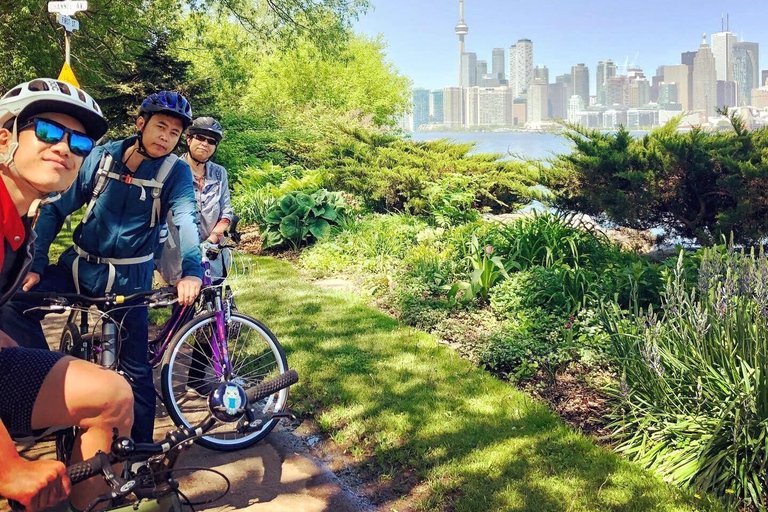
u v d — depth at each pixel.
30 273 3.45
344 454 4.23
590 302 6.57
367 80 34.28
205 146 4.90
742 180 7.61
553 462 3.97
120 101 15.27
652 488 3.68
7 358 2.10
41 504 1.84
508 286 7.27
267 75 31.36
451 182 12.32
